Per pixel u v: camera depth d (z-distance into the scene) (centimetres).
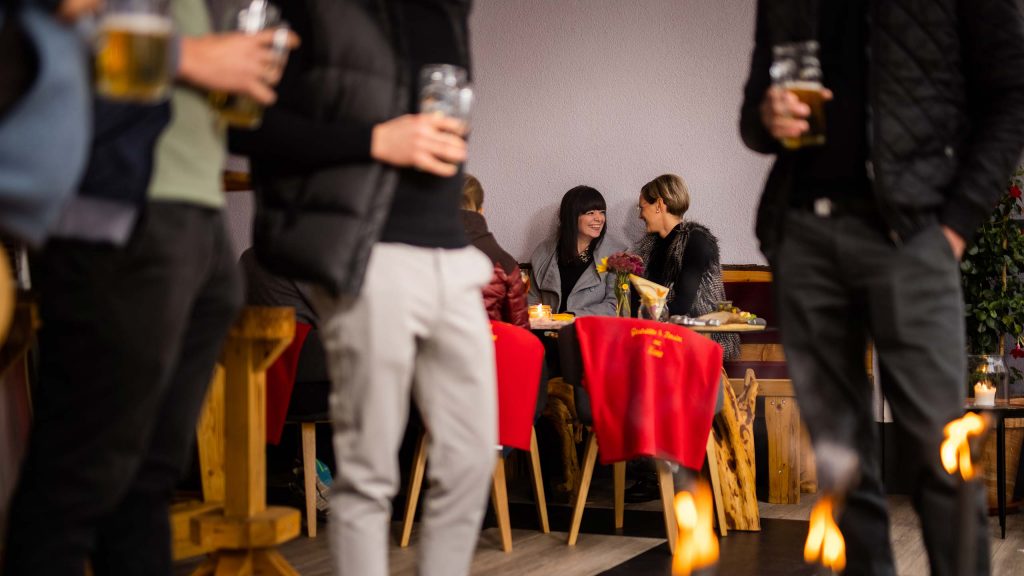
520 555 386
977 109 227
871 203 227
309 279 188
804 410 239
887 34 222
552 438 602
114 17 135
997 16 219
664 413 373
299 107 191
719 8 596
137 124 154
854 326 238
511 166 643
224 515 250
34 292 228
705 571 355
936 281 224
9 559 156
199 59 161
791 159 236
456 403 204
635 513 478
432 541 208
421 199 197
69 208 149
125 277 156
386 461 196
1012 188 507
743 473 431
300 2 192
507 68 643
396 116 193
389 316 191
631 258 508
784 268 238
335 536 198
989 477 480
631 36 615
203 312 185
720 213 597
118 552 182
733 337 532
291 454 593
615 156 619
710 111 599
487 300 403
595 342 381
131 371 157
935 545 224
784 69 213
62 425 156
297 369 402
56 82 125
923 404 225
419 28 201
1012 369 534
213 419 308
